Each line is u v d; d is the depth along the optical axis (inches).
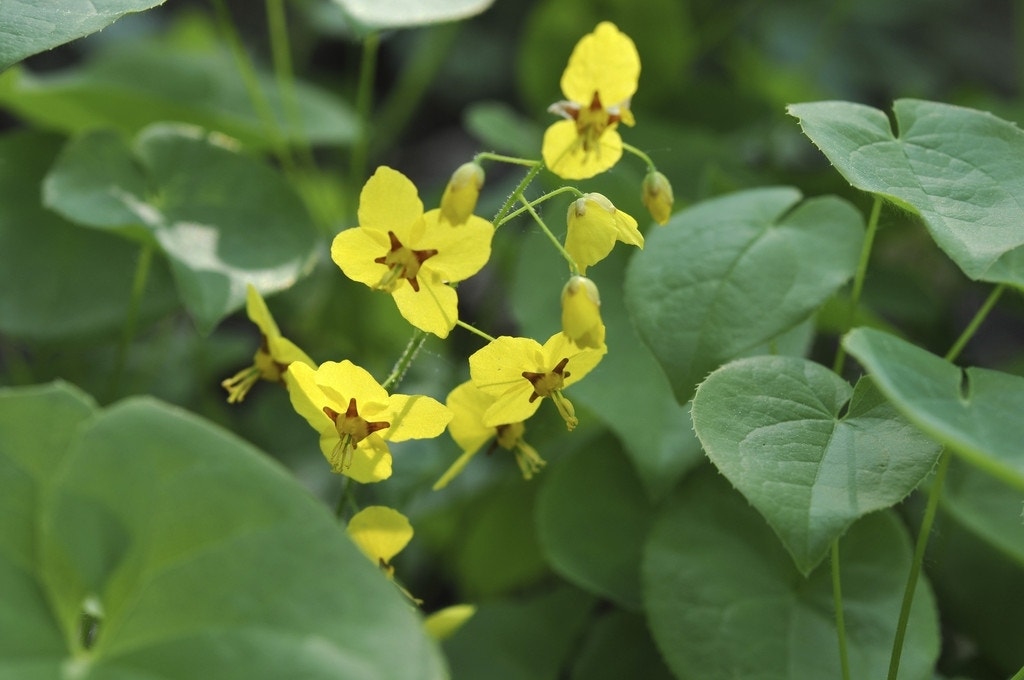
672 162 21.5
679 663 17.2
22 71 20.3
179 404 21.5
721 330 17.2
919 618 17.3
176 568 15.1
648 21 24.9
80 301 19.5
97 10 16.6
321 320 22.7
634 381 18.2
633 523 18.5
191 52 23.2
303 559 15.1
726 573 17.6
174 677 14.9
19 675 14.8
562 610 18.9
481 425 16.4
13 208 19.7
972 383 15.4
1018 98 33.5
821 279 17.3
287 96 22.4
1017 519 18.2
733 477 15.7
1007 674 18.6
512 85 34.9
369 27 17.9
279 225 18.9
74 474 15.1
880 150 16.4
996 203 16.2
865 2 34.6
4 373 21.2
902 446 15.9
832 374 16.2
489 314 23.8
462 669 18.5
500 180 33.0
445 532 20.2
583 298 15.6
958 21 35.9
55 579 15.1
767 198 17.9
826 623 17.3
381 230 15.8
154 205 18.8
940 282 25.8
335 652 14.9
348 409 16.0
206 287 18.2
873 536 17.6
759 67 28.6
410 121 34.8
